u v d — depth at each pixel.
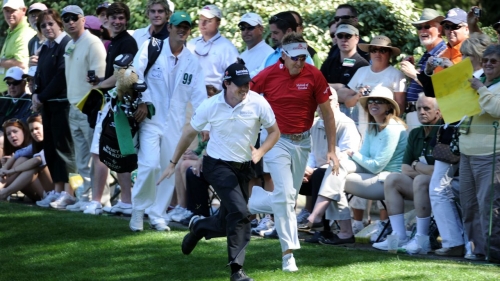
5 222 28.89
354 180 26.59
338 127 27.22
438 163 24.67
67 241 26.27
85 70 31.17
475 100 23.45
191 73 27.66
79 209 31.70
